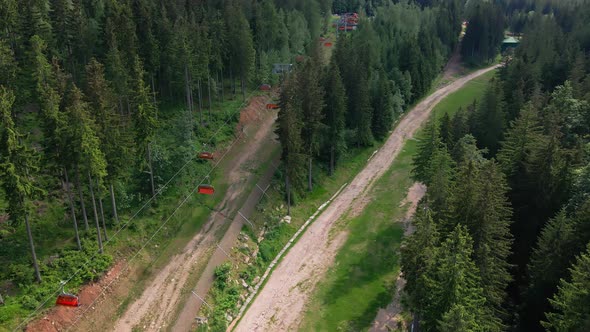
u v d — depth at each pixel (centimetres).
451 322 3278
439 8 15962
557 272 4491
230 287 5466
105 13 7594
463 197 4481
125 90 6631
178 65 7569
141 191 6256
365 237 6631
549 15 16038
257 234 6375
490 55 15338
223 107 8762
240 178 7175
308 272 5972
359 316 5284
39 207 5422
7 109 4253
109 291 4962
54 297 4612
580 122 7300
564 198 5388
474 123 7919
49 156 4847
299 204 7250
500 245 4394
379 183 8062
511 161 6212
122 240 5491
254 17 10244
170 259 5572
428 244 4228
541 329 4647
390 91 9581
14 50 6906
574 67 9675
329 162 8169
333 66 7712
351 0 17850
